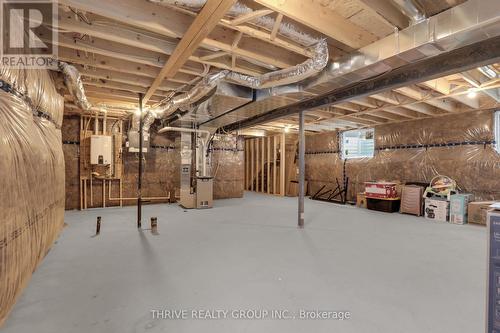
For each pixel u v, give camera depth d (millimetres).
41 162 2469
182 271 2463
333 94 3553
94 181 5883
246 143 10484
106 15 1916
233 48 2465
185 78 3445
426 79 2594
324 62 2350
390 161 6402
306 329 1642
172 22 2172
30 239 2137
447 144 5379
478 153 4938
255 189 10008
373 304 1923
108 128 6012
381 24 2273
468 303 1941
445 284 2234
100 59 2939
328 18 2084
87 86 3875
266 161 9445
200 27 1980
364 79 2873
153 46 2461
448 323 1701
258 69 3066
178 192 6832
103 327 1636
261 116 5234
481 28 1729
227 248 3133
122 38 2318
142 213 5270
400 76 2752
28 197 2070
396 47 2131
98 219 3803
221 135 7703
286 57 2820
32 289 2084
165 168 6707
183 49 2357
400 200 5605
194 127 6484
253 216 5051
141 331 1604
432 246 3262
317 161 8391
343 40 2250
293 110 4312
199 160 6676
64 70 2736
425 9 2018
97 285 2172
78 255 2846
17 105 1945
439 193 4910
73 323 1669
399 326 1670
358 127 7125
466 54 2256
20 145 1921
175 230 3947
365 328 1650
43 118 2756
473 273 2455
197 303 1916
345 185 7312
